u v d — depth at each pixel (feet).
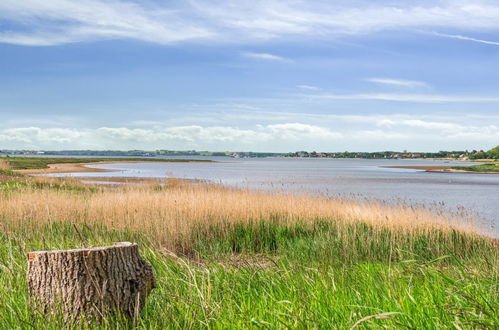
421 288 14.85
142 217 39.96
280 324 11.14
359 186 159.12
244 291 14.66
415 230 39.37
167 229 36.88
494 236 45.11
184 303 13.11
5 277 15.03
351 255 31.86
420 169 432.25
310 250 33.24
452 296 13.14
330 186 149.28
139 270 12.25
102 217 40.22
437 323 10.73
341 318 11.50
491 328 10.18
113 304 11.50
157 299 13.57
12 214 37.99
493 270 17.56
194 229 37.86
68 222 37.37
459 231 39.93
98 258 11.41
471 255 34.73
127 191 61.46
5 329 10.96
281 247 35.29
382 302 12.91
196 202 45.73
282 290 15.44
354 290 14.60
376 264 25.90
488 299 12.93
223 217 41.14
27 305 11.60
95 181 148.56
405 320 10.81
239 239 37.65
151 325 11.47
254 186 121.80
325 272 19.35
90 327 11.14
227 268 18.79
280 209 46.29
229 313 12.10
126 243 12.58
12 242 23.54
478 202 104.27
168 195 51.96
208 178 183.21
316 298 13.33
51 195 51.24
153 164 513.04
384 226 40.65
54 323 10.87
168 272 17.58
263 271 18.45
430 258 33.50
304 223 42.60
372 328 10.59
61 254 11.36
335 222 43.11
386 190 143.74
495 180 237.66
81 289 11.29
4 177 83.51
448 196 123.54
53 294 11.39
